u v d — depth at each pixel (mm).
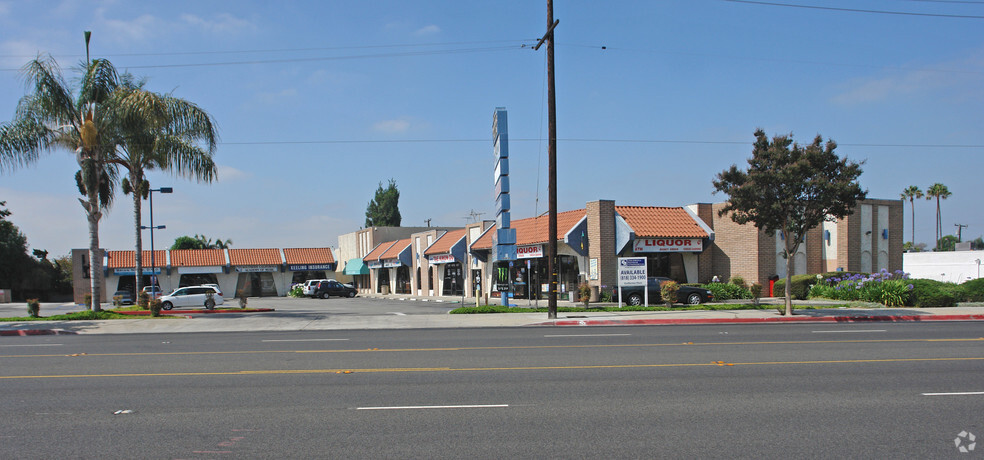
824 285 31266
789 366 11094
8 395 9195
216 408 8156
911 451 6117
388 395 8836
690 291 28500
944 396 8508
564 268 33969
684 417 7457
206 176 27250
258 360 12555
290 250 63906
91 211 24969
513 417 7496
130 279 55719
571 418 7441
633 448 6254
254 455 6148
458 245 41969
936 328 18125
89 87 24422
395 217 84438
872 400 8289
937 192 80938
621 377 10086
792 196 21125
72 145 25438
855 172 21344
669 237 32094
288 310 31109
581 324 20922
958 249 59312
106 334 19875
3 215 62906
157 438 6785
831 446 6285
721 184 22750
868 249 35938
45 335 19938
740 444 6367
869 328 18297
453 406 8094
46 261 69062
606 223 31578
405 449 6277
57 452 6340
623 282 26594
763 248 32906
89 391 9438
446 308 31625
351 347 14648
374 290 61469
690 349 13523
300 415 7711
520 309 26062
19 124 24188
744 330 18062
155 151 26094
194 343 16328
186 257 58719
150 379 10445
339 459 5984
